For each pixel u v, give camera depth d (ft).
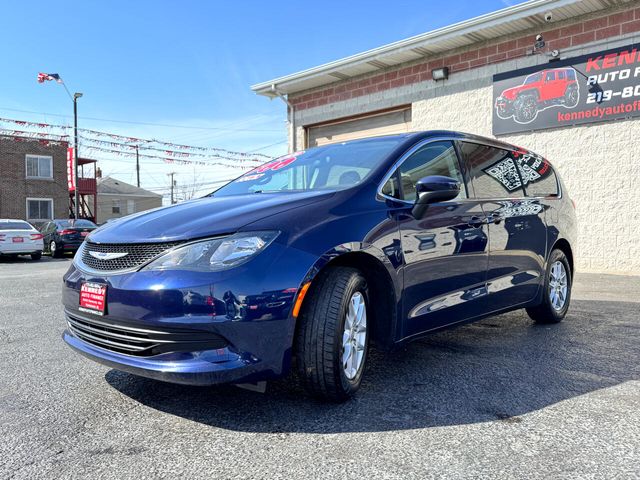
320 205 8.93
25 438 7.60
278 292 7.79
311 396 8.82
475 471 6.53
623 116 25.84
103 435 7.68
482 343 13.15
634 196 25.73
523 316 16.80
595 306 18.21
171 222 8.64
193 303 7.52
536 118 28.94
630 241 25.95
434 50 32.91
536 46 28.48
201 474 6.50
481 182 12.54
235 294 7.55
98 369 11.03
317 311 8.32
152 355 7.89
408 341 10.02
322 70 37.68
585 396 9.23
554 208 15.26
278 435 7.63
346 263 9.15
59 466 6.73
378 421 8.11
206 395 9.31
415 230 10.00
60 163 94.43
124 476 6.47
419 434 7.64
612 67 26.08
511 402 8.94
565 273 15.76
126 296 7.90
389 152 10.79
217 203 9.68
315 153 12.59
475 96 31.73
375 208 9.50
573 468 6.61
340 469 6.60
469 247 11.37
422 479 6.33
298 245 8.15
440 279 10.58
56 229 57.41
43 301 20.81
